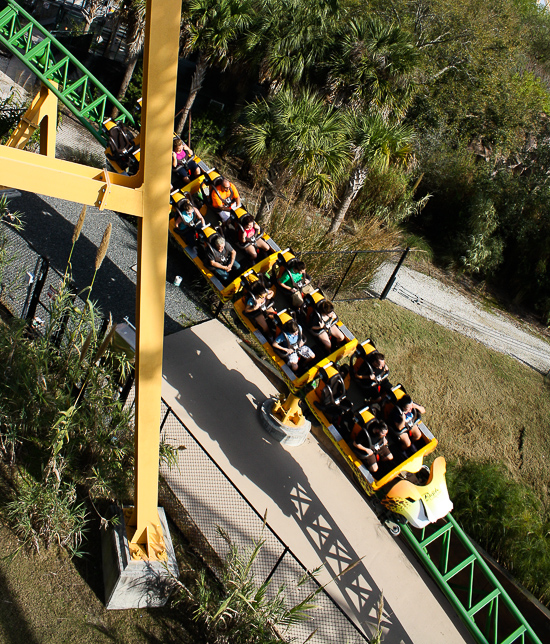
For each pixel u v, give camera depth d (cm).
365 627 674
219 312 1037
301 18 1528
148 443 503
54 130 1010
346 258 1243
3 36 923
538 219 1733
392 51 1451
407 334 1248
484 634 734
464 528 827
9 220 969
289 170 1208
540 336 1572
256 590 622
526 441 1103
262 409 867
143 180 421
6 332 623
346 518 796
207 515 690
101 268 985
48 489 547
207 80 1953
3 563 541
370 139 1325
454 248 1747
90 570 574
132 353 709
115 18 1903
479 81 2541
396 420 771
